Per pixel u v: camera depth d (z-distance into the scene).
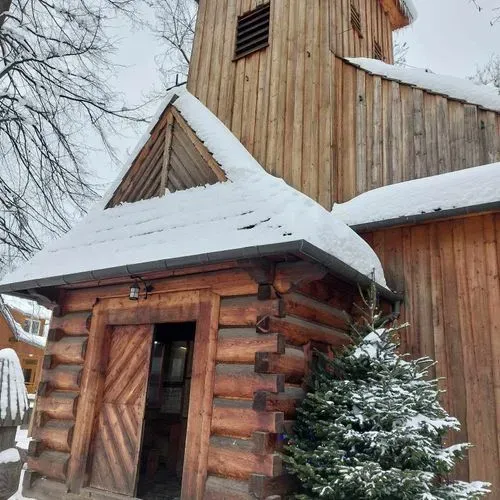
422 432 4.23
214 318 5.12
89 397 5.88
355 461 4.09
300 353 4.97
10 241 9.98
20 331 12.68
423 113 7.08
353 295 6.10
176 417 8.02
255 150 7.98
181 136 6.95
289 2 8.56
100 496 5.38
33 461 6.08
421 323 5.90
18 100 9.90
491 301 5.50
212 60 9.30
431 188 6.18
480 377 5.35
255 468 4.35
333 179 7.32
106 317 6.13
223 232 5.07
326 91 7.71
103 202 7.51
